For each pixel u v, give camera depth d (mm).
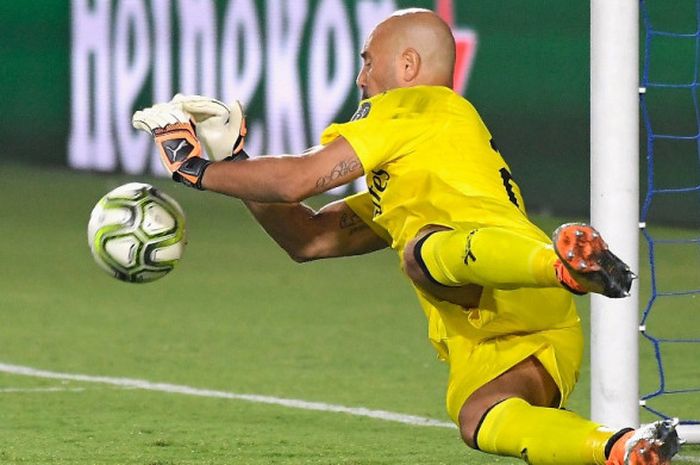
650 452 11312
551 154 44344
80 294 34094
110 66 54875
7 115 58500
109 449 18734
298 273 37750
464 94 46281
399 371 25375
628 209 16172
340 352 27219
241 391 23438
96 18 55156
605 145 16203
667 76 40500
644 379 24484
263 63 50625
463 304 13609
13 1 57625
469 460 18062
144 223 14688
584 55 43344
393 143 13688
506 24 45094
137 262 14695
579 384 24453
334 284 36031
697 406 22078
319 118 49125
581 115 43500
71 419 20984
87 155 55969
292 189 13539
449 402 13898
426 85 14289
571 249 11344
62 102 56625
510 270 12305
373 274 37719
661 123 40875
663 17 40406
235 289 35031
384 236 15766
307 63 49406
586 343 27969
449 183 13766
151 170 53938
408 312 31938
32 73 57438
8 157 58625
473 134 14023
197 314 31500
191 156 13945
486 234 12609
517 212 13875
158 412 21625
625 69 16172
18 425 20484
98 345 27781
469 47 46031
